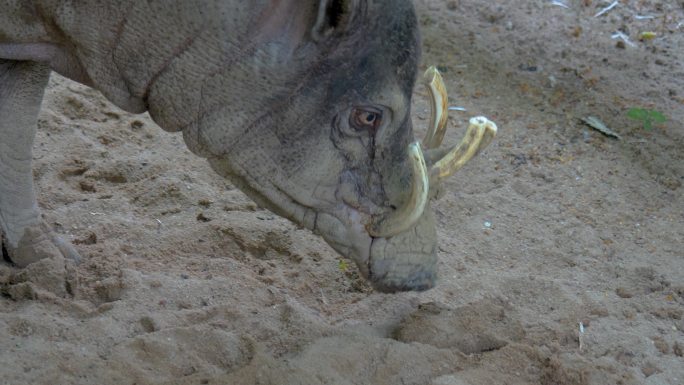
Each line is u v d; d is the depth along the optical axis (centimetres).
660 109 327
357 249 245
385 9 234
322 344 253
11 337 248
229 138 238
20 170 260
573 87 332
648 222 294
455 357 253
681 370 259
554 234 288
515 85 331
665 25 355
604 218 294
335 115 238
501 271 277
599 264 282
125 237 273
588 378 253
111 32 238
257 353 250
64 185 284
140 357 248
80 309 256
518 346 255
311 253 275
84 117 304
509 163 306
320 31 233
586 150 312
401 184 243
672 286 278
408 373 250
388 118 238
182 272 267
